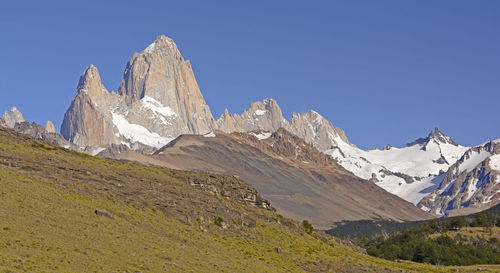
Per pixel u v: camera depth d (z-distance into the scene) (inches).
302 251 4598.9
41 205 3476.9
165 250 3385.8
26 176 4060.0
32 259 2615.7
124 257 3024.1
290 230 5221.5
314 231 5767.7
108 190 4328.3
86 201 3897.6
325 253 4773.6
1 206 3253.0
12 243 2758.4
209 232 4296.3
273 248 4389.8
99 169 4835.1
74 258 2787.9
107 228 3449.8
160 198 4520.2
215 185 5536.4
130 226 3666.3
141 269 2908.5
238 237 4402.1
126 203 4185.5
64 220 3341.5
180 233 3932.1
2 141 4958.2
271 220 5290.4
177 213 4330.7
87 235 3208.7
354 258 4928.6
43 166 4407.0
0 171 3956.7
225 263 3528.5
